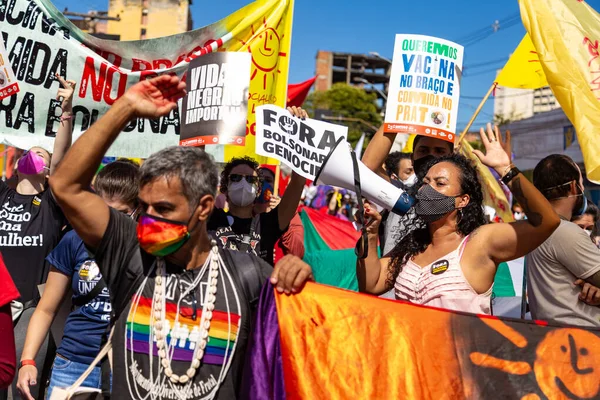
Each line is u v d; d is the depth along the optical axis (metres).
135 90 2.09
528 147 30.52
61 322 3.51
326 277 6.59
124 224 2.21
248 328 2.18
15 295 2.33
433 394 2.30
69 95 4.03
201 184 2.07
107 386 2.46
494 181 6.18
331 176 2.89
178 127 4.93
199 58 3.80
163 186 2.04
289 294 2.30
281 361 2.23
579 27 3.62
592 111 3.49
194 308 2.11
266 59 4.97
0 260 2.37
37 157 4.17
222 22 5.00
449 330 2.39
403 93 3.84
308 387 2.22
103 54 4.95
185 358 2.08
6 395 3.53
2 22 4.70
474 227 2.89
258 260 2.30
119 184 3.50
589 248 3.03
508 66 4.79
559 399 2.33
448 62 3.90
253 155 4.89
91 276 3.15
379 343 2.32
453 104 3.92
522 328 2.41
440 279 2.77
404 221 3.38
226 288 2.17
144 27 56.09
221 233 3.85
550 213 2.61
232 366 2.12
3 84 4.67
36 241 4.04
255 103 4.93
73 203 2.09
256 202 4.46
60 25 4.81
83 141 2.06
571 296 3.11
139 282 2.17
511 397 2.34
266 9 5.01
